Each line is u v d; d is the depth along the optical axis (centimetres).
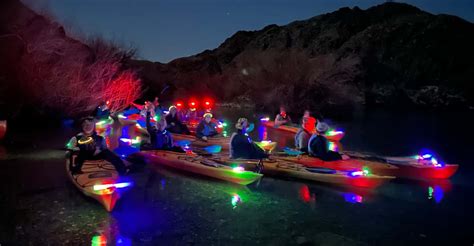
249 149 840
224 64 5116
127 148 960
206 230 553
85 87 1959
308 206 660
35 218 579
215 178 791
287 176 805
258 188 755
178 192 720
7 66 1614
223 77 4200
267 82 3303
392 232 562
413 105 3206
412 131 1733
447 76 3550
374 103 3103
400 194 733
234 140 842
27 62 1684
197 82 4359
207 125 1149
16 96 1648
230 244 510
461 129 1817
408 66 3628
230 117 2514
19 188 724
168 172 852
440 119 2322
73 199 664
